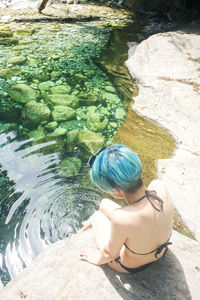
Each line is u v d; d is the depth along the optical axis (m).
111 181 1.53
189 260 2.14
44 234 2.94
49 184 3.48
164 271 2.03
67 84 5.49
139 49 6.31
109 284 1.92
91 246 2.24
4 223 3.03
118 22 8.37
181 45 6.21
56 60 6.24
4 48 6.57
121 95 5.25
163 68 5.57
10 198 3.29
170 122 4.41
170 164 3.65
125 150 1.55
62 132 4.31
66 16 8.32
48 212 3.15
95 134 4.27
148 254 1.80
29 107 4.79
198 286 1.94
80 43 7.00
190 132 4.17
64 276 1.96
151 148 3.97
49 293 1.83
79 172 3.65
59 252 2.20
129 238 1.66
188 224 2.96
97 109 4.87
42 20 8.04
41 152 3.95
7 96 5.05
